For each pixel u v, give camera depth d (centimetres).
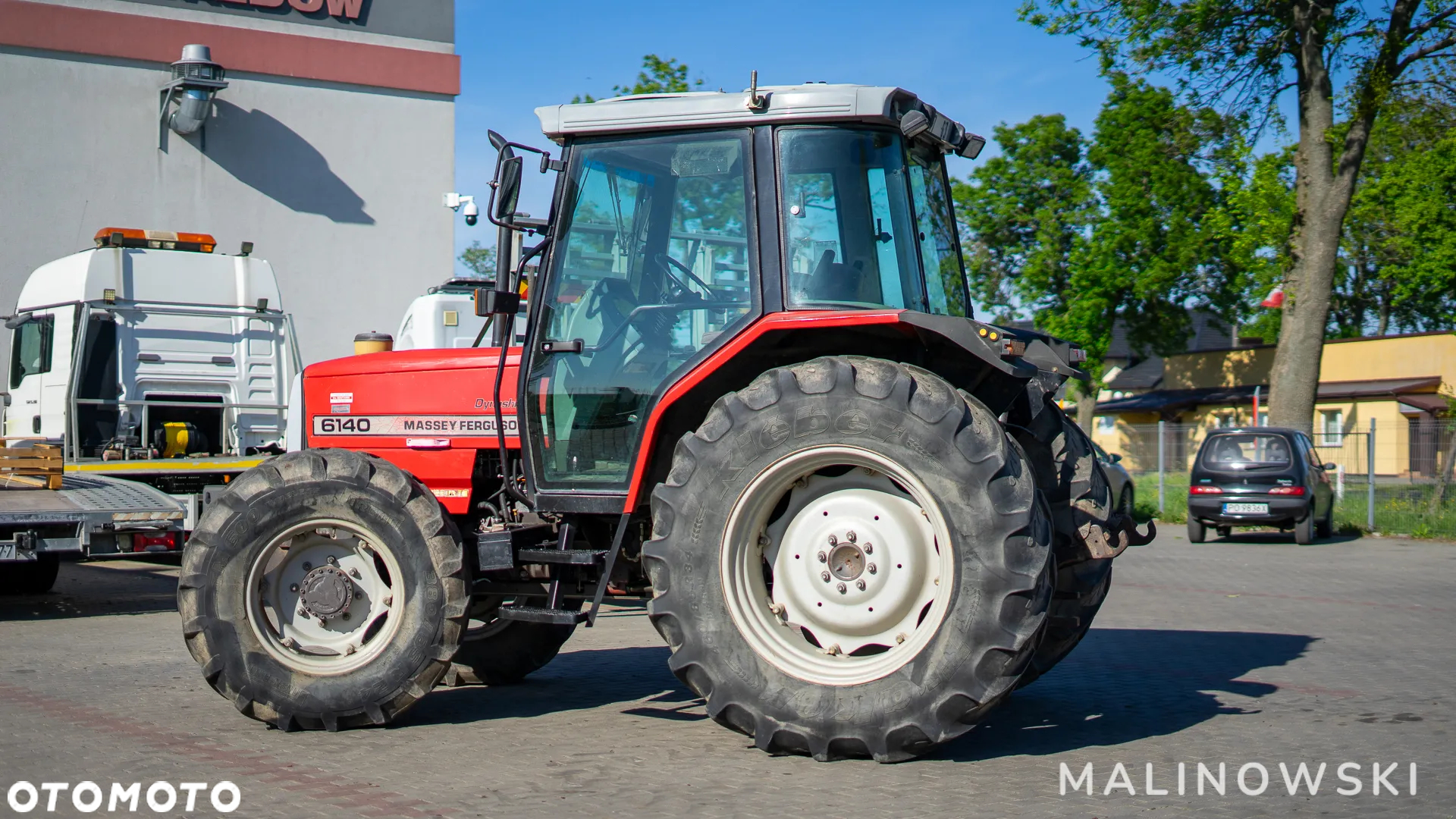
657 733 575
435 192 2305
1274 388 2662
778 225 553
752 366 571
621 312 586
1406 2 2500
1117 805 446
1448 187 4125
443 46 2312
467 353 668
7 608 1148
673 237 577
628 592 618
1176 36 2667
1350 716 621
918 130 556
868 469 520
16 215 1964
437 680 585
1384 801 457
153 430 1420
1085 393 4662
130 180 2047
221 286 1480
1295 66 2672
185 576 576
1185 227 4400
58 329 1427
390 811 442
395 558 580
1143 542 614
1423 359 4659
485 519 646
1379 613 1104
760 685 511
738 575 523
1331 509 2183
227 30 2114
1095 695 677
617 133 586
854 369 514
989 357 511
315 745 551
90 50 2005
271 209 2162
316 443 695
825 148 555
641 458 557
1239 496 2014
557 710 638
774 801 451
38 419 1458
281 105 2167
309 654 586
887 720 495
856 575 516
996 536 488
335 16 2209
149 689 708
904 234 561
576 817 432
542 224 605
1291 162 3228
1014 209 4769
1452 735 575
